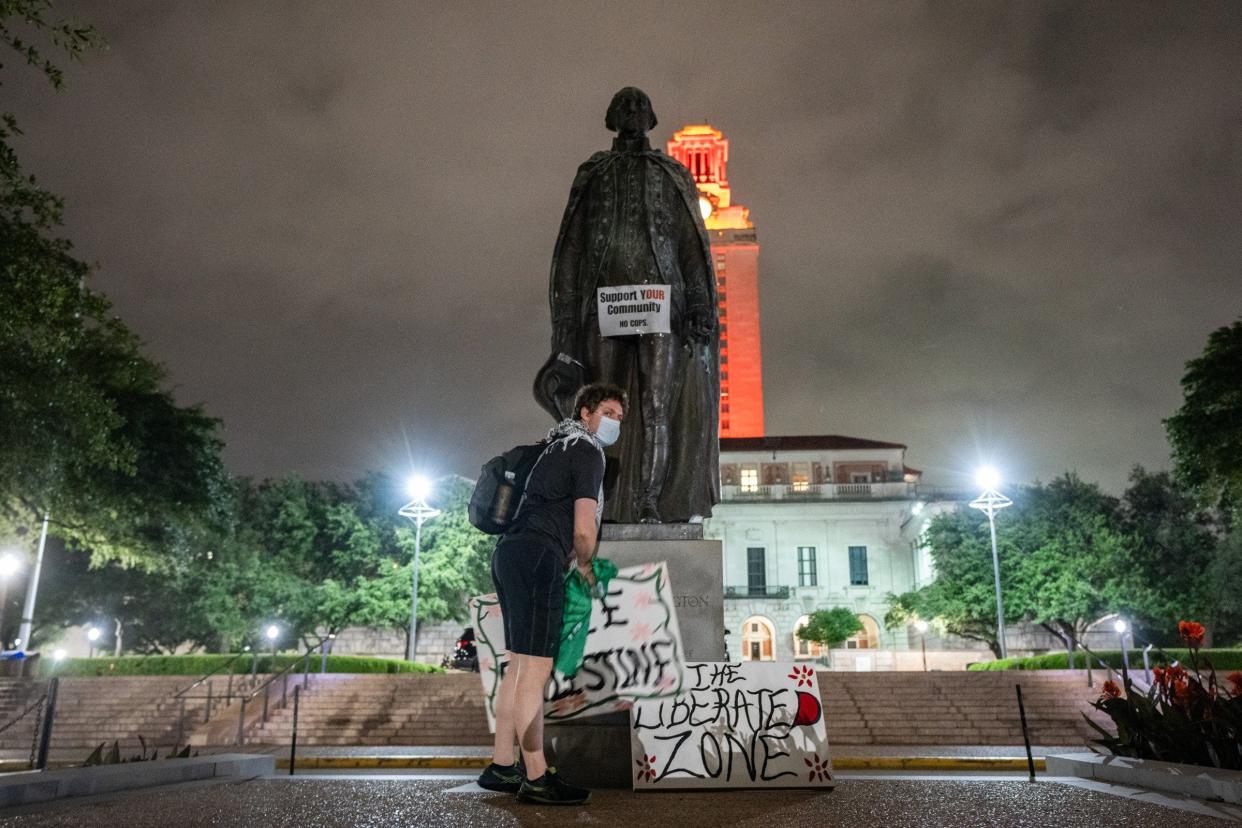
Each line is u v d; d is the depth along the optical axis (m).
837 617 58.00
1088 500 45.41
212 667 29.16
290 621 43.62
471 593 43.88
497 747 3.86
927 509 57.12
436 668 34.69
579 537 3.64
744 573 64.38
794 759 4.40
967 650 55.22
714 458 6.69
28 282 16.47
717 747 4.43
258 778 4.63
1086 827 2.96
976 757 15.00
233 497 35.75
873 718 20.66
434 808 3.30
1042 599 43.00
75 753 19.03
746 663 4.65
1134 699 5.56
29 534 27.86
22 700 24.17
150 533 30.78
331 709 21.12
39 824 2.88
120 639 47.06
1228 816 3.23
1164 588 43.25
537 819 3.08
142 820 2.96
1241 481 27.64
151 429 29.84
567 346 6.69
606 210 6.79
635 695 4.48
